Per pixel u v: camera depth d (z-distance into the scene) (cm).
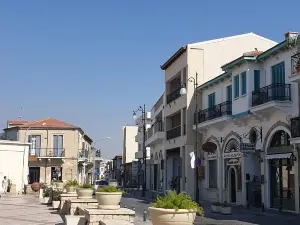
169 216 855
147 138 5994
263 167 2588
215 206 2334
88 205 1661
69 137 5738
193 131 3631
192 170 3600
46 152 5666
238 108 2795
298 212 2248
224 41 3756
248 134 2784
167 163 4519
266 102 2427
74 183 2378
